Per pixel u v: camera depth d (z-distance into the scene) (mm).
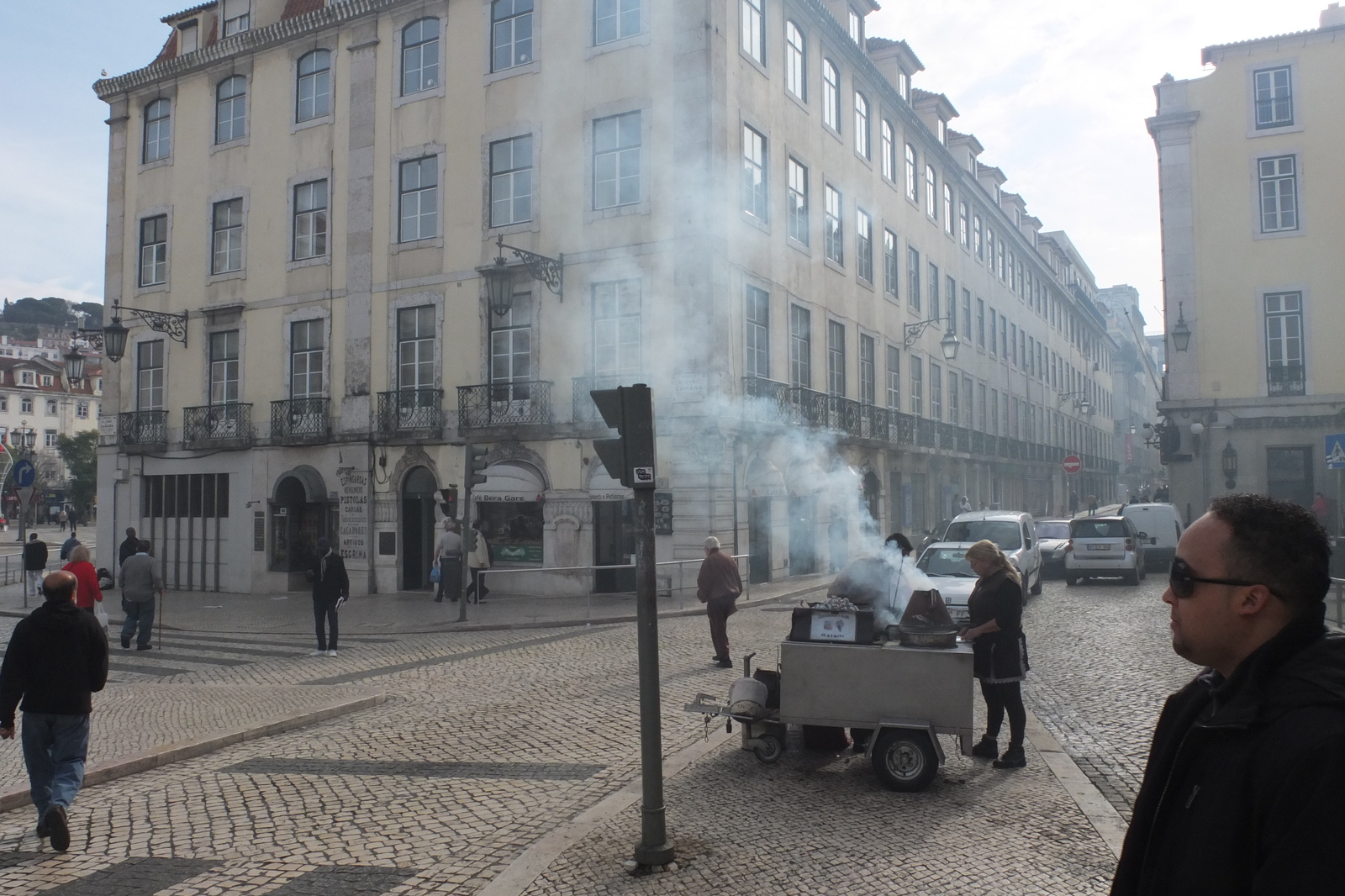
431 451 23062
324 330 24859
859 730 7496
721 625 11805
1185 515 28000
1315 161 27578
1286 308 27688
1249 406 27703
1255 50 28141
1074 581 21781
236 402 26000
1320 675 1668
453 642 15117
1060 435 56500
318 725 9367
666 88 20844
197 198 27281
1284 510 1844
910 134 33188
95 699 10609
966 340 38656
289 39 25688
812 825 5863
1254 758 1669
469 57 23172
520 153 22516
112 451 28266
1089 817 5938
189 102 27609
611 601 20109
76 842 6059
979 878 4965
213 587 26094
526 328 22172
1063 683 10508
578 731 8641
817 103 26094
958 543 15367
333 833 6090
